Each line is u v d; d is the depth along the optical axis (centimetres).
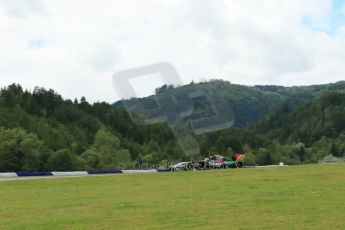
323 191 3366
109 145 17012
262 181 4256
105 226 2298
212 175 5128
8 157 14012
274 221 2288
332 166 5953
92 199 3356
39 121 18575
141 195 3509
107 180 4900
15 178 5572
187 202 3033
